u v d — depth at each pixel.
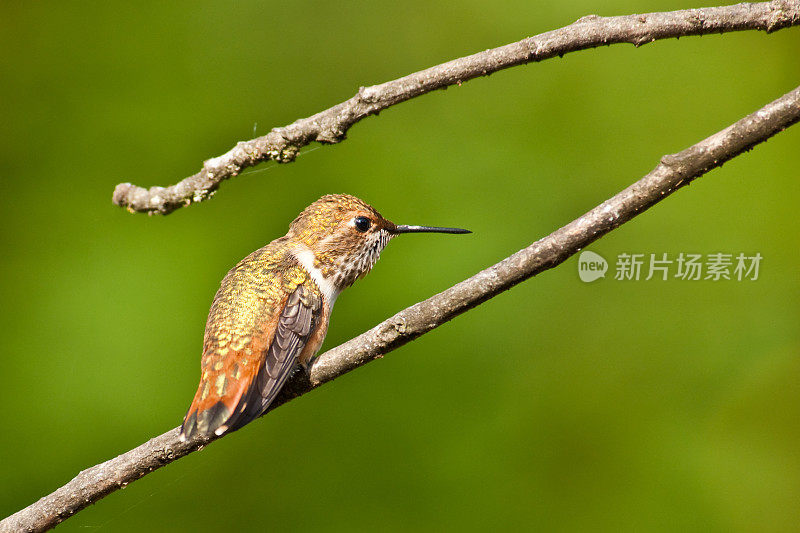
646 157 11.11
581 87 11.67
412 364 10.51
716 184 11.38
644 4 11.40
